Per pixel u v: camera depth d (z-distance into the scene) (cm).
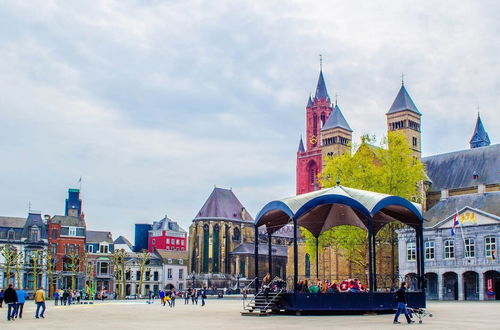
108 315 4300
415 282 8238
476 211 7662
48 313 4678
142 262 12256
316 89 17900
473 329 2616
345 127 14475
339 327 2798
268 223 4906
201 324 3139
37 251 11100
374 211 4006
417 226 4512
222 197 16938
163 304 6762
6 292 3697
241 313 4003
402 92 12712
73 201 13550
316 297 3906
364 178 6900
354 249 7006
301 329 2691
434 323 3041
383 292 3956
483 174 10481
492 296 7494
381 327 2781
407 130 12369
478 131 16938
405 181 6938
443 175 11125
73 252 11625
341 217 5362
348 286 4375
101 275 13075
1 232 11556
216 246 16212
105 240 13600
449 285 8050
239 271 16088
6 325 3195
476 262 7581
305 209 4019
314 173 16750
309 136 17500
